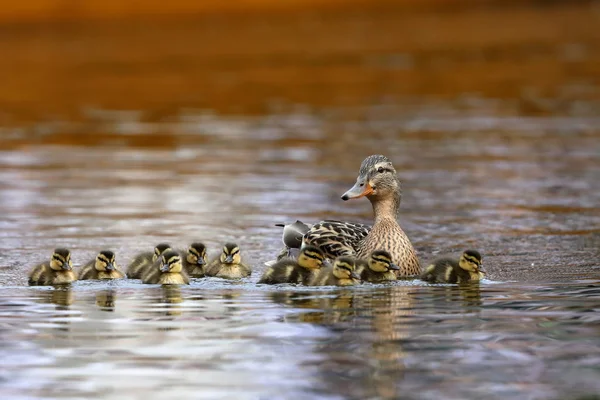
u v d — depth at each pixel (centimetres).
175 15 5369
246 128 2947
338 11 5662
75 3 5341
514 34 4978
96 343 1006
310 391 869
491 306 1147
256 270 1395
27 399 858
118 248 1548
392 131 2853
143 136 2848
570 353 962
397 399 849
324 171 2292
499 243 1569
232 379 898
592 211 1831
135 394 866
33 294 1234
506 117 3077
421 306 1150
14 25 5047
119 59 4312
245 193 2039
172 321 1089
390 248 1349
